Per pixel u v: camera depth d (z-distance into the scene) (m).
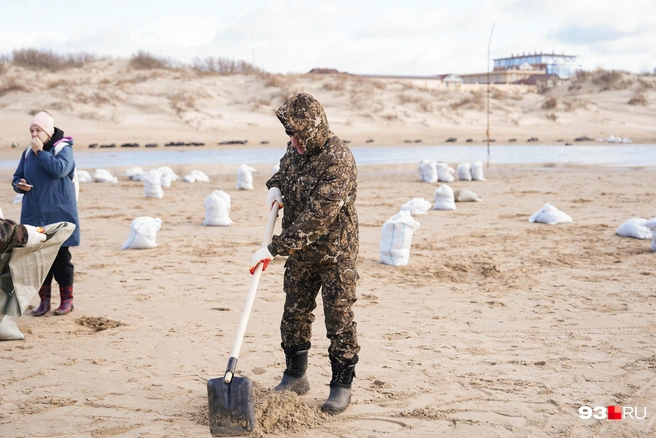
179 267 8.51
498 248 9.68
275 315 6.41
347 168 4.03
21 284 5.34
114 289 7.38
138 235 9.65
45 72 60.94
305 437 3.88
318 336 5.75
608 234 10.75
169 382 4.72
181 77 56.91
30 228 5.06
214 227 11.76
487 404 4.33
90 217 13.00
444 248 9.70
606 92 73.31
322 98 56.28
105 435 3.90
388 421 4.10
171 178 21.09
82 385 4.66
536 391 4.54
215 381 3.84
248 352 5.34
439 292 7.31
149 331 5.90
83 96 48.38
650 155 33.38
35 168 6.16
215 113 49.81
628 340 5.61
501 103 61.41
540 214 12.19
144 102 49.47
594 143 44.59
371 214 13.44
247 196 16.81
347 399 4.26
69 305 6.48
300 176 4.09
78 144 38.19
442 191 13.99
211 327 6.02
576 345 5.48
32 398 4.42
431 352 5.34
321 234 4.02
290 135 4.01
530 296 7.09
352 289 4.21
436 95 61.25
